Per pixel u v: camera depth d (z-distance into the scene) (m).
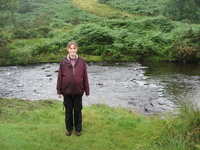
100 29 19.08
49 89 9.80
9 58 16.34
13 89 9.83
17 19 39.28
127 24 22.69
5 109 5.31
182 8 32.84
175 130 3.67
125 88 9.71
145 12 39.03
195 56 16.36
